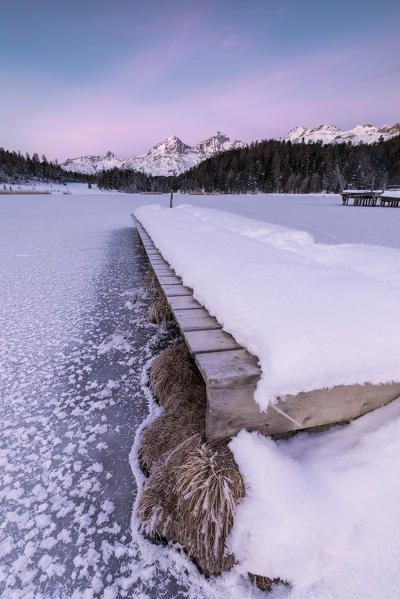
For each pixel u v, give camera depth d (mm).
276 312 1336
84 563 1224
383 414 1214
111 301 4316
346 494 1036
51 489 1537
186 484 1210
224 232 3697
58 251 7879
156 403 2182
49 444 1824
